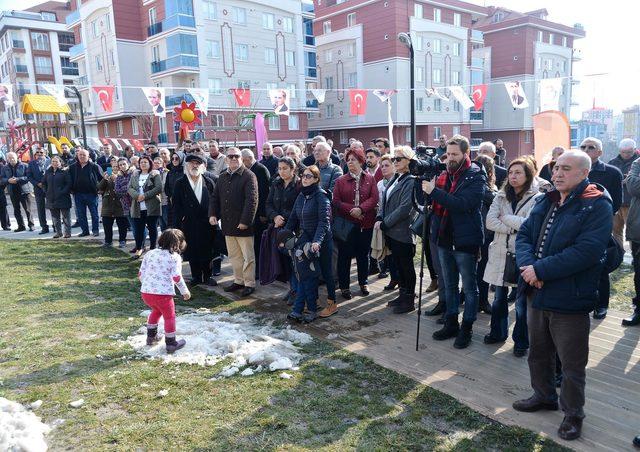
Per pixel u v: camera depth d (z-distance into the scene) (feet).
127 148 36.19
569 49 146.61
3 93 31.48
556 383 11.66
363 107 39.78
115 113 104.53
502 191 14.01
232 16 99.81
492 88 142.20
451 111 123.44
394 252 17.60
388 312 17.83
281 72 108.27
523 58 135.23
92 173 32.53
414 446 9.54
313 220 16.74
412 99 37.29
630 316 16.65
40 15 167.32
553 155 18.42
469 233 13.98
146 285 13.55
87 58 111.55
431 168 13.69
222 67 99.25
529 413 10.79
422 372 12.85
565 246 9.54
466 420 10.52
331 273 17.42
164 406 10.86
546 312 10.02
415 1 113.19
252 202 19.40
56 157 31.53
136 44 102.83
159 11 96.22
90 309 17.40
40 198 34.27
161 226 27.63
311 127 131.75
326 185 20.21
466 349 14.38
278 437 9.75
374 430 10.07
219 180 20.02
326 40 125.08
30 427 9.72
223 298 19.77
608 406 11.05
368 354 14.03
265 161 26.13
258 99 101.91
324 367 13.03
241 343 14.30
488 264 14.38
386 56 113.60
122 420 10.28
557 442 9.70
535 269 9.61
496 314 14.53
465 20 124.88
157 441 9.58
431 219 15.06
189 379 12.14
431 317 17.22
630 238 16.05
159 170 26.91
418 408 10.98
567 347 9.69
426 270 23.18
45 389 11.51
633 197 16.10
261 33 104.27
